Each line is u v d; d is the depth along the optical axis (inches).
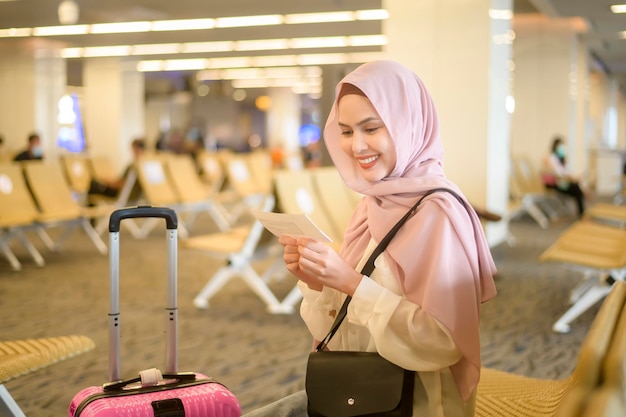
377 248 74.5
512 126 554.9
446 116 287.3
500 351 173.3
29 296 232.7
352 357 72.4
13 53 705.6
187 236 396.2
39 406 135.4
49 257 313.3
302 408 93.9
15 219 282.5
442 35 285.7
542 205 477.4
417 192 74.8
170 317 98.3
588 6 472.4
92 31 587.8
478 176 284.2
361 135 75.7
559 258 188.4
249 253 215.0
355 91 76.3
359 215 82.3
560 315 209.3
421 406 73.6
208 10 487.8
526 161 470.0
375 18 512.1
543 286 251.4
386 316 70.5
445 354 70.5
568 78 539.5
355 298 72.1
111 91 770.2
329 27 555.2
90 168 489.7
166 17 516.4
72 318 203.9
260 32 581.3
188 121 1408.7
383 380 70.4
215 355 168.4
